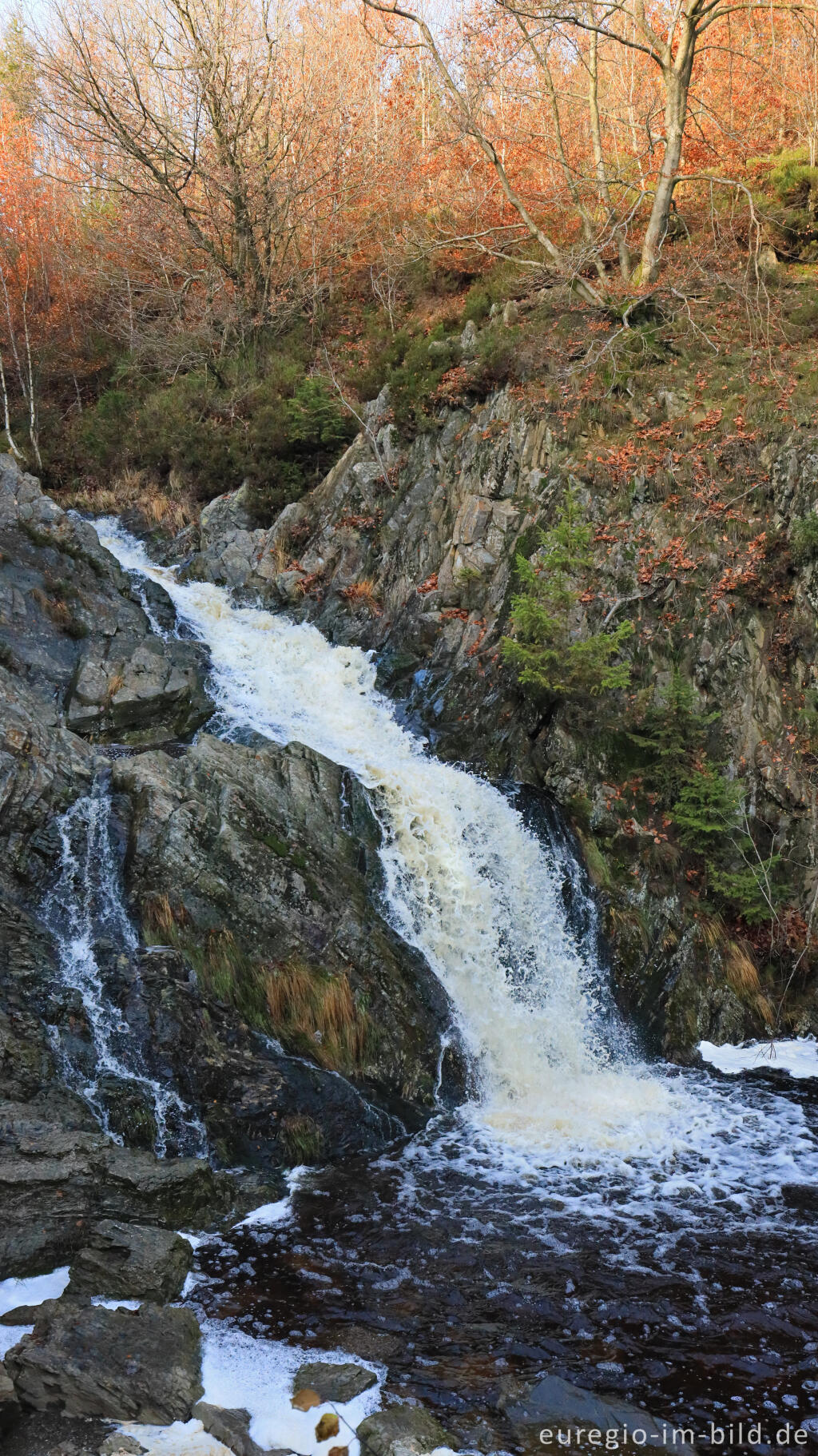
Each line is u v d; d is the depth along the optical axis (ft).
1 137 90.89
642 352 51.08
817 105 70.85
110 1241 20.90
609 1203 25.27
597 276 62.44
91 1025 27.22
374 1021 31.42
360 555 52.54
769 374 48.03
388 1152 28.27
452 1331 19.81
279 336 71.10
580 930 37.32
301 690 44.80
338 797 36.76
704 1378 18.48
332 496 55.21
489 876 36.99
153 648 42.04
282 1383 17.99
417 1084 30.96
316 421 59.62
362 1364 18.63
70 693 38.78
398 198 74.95
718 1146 28.55
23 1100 24.79
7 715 33.09
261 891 32.32
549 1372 18.53
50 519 44.93
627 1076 34.24
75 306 80.53
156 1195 22.81
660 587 44.29
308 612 51.83
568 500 43.24
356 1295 21.02
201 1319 19.88
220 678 43.65
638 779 40.93
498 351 52.26
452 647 46.57
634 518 45.91
